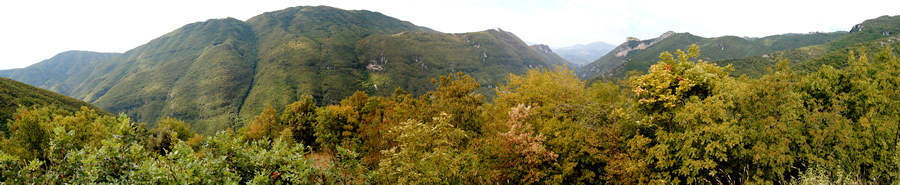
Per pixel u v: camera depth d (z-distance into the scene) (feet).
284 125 115.55
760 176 28.37
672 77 34.06
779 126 27.22
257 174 16.89
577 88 53.72
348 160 24.25
